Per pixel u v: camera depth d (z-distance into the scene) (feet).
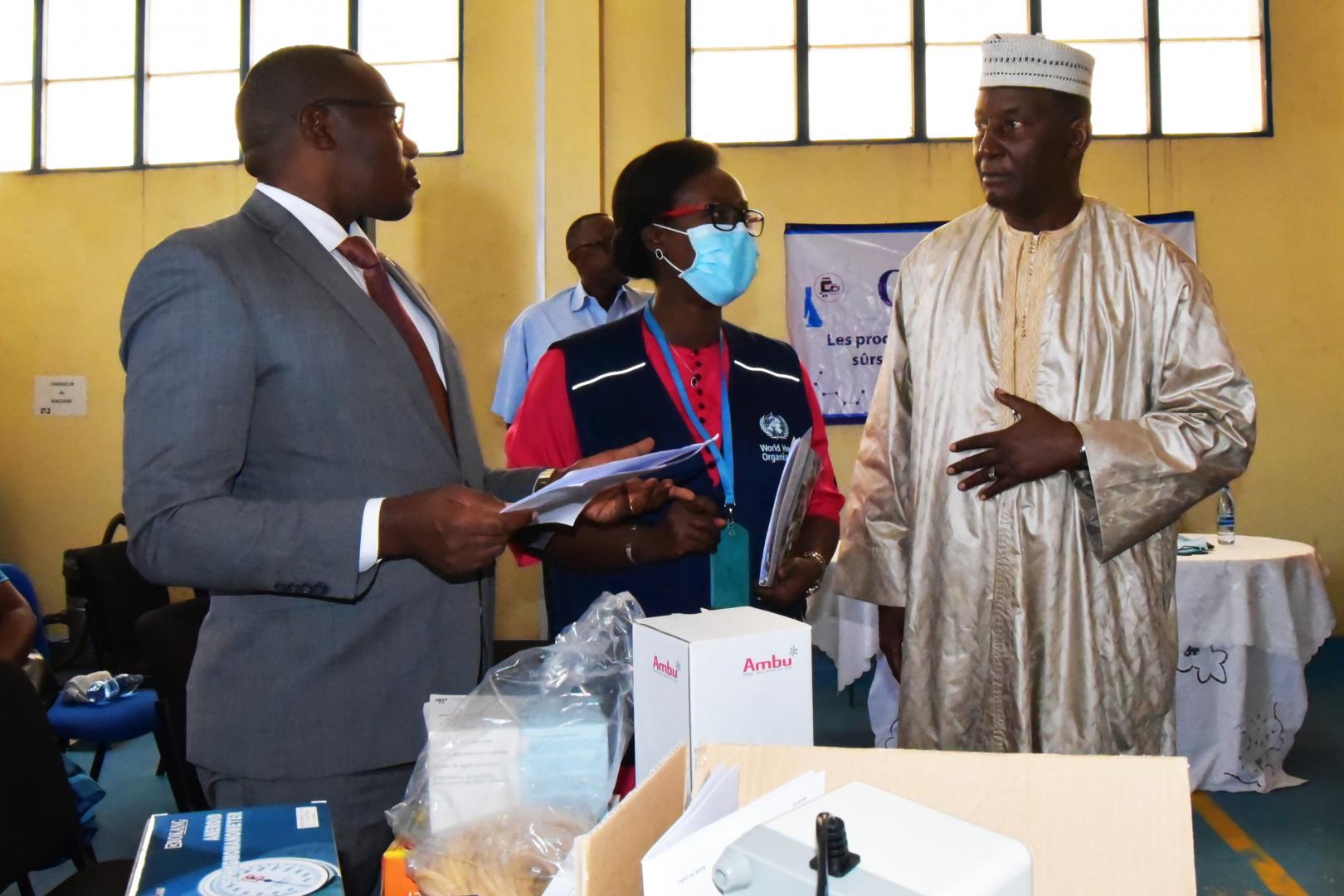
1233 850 10.33
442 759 3.24
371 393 4.44
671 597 5.51
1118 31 20.12
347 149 4.68
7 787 5.52
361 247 4.78
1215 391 5.53
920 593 5.87
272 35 21.09
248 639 4.36
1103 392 5.66
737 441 5.85
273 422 4.33
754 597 5.68
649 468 4.12
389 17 20.62
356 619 4.41
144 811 11.99
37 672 8.98
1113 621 5.55
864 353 20.24
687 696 2.96
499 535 3.88
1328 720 14.74
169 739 9.23
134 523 4.05
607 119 20.45
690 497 5.11
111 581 12.49
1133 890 2.47
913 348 6.11
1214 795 11.69
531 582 19.95
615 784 3.41
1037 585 5.56
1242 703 11.55
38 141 21.50
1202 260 19.93
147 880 2.73
